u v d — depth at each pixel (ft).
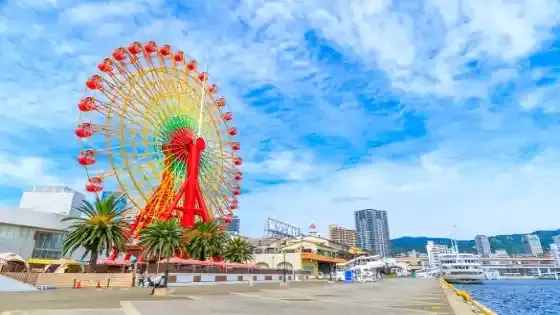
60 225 258.98
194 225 234.58
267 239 435.53
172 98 239.71
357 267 376.07
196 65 255.70
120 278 169.89
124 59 208.44
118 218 193.26
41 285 148.77
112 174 199.31
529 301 248.11
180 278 187.52
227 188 283.18
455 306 82.94
